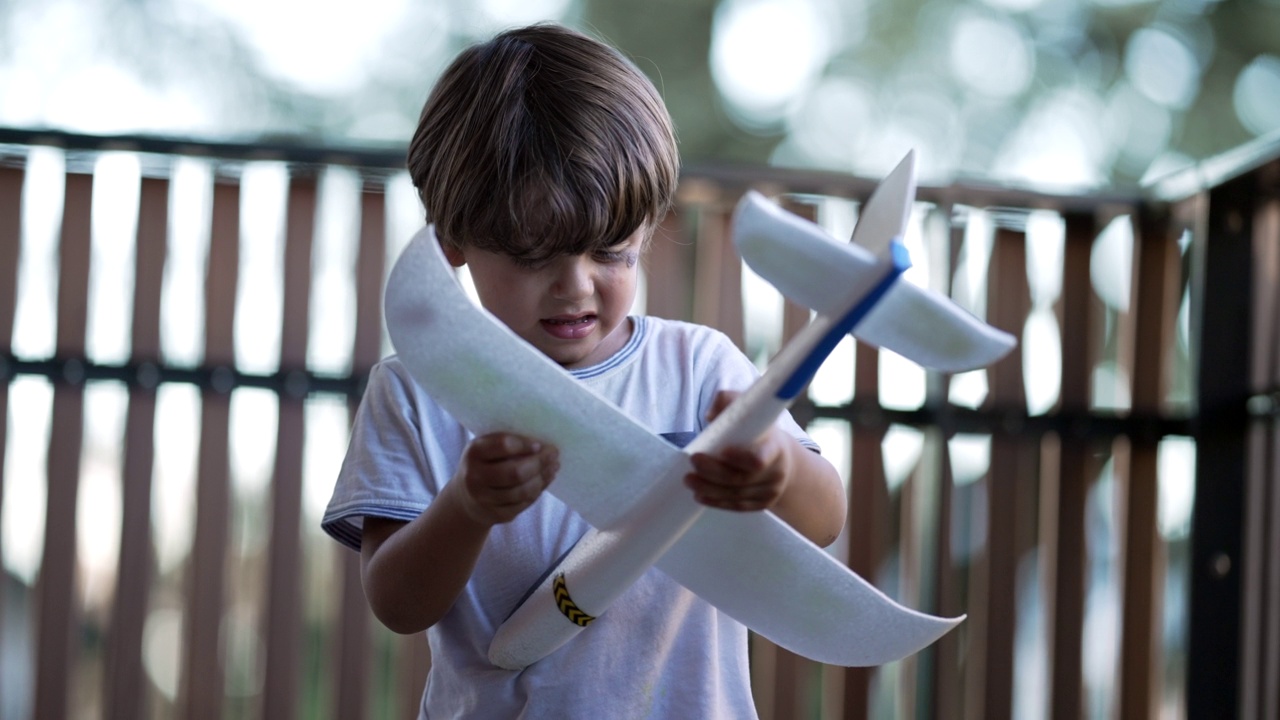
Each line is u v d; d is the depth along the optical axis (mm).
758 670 4383
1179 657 4555
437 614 1969
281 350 4238
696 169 4312
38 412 4199
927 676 4461
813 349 1517
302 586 4250
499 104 2066
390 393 2207
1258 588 3928
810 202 4418
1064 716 4422
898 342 1563
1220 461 4078
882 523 4398
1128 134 12602
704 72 13070
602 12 13039
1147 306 4488
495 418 1669
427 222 2268
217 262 4234
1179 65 12531
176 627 6785
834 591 1823
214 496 4215
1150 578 4422
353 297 4277
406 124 13414
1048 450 4473
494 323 1574
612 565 1810
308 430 4254
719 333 2367
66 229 4184
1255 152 3855
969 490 4512
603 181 2002
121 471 4188
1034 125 12836
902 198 1529
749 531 1792
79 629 4184
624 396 2213
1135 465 4461
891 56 13188
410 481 2127
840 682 4406
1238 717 3998
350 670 4254
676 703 2131
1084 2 12875
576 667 2090
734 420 1617
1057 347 4492
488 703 2100
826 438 4430
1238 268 4074
